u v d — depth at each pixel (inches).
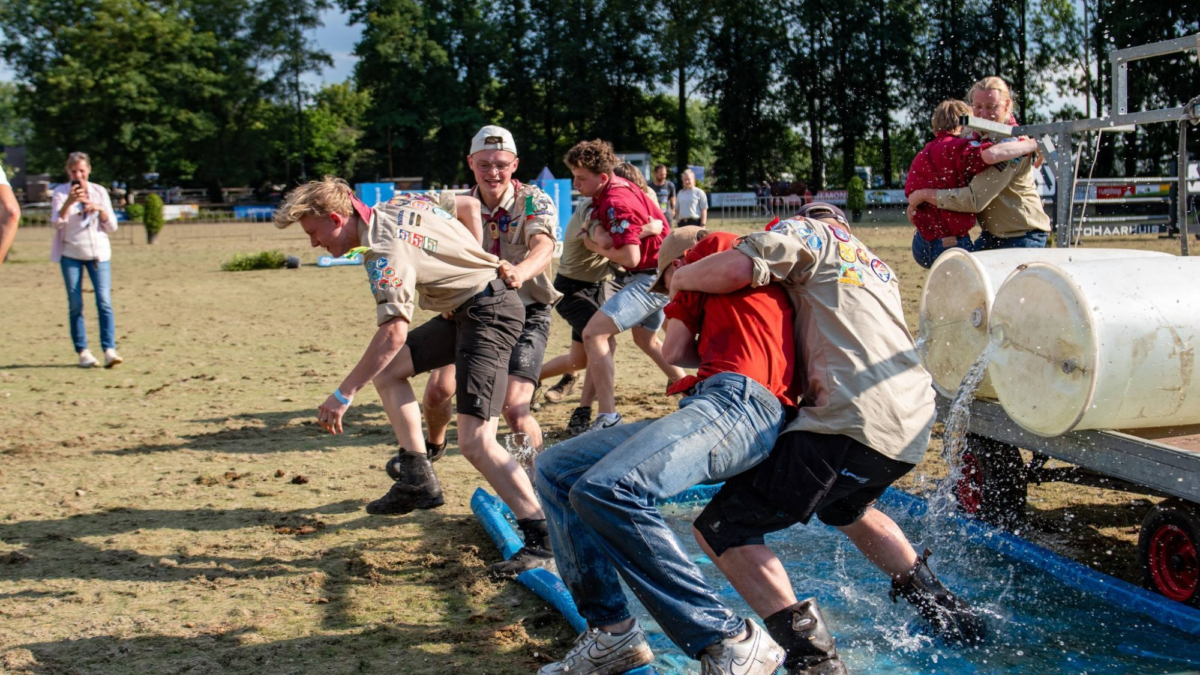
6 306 601.9
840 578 160.7
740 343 120.0
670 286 128.6
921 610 138.9
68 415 300.7
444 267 160.2
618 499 112.0
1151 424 141.0
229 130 2527.1
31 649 141.3
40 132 2404.0
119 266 905.5
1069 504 195.9
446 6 2438.5
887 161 2100.1
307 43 2561.5
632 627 127.0
